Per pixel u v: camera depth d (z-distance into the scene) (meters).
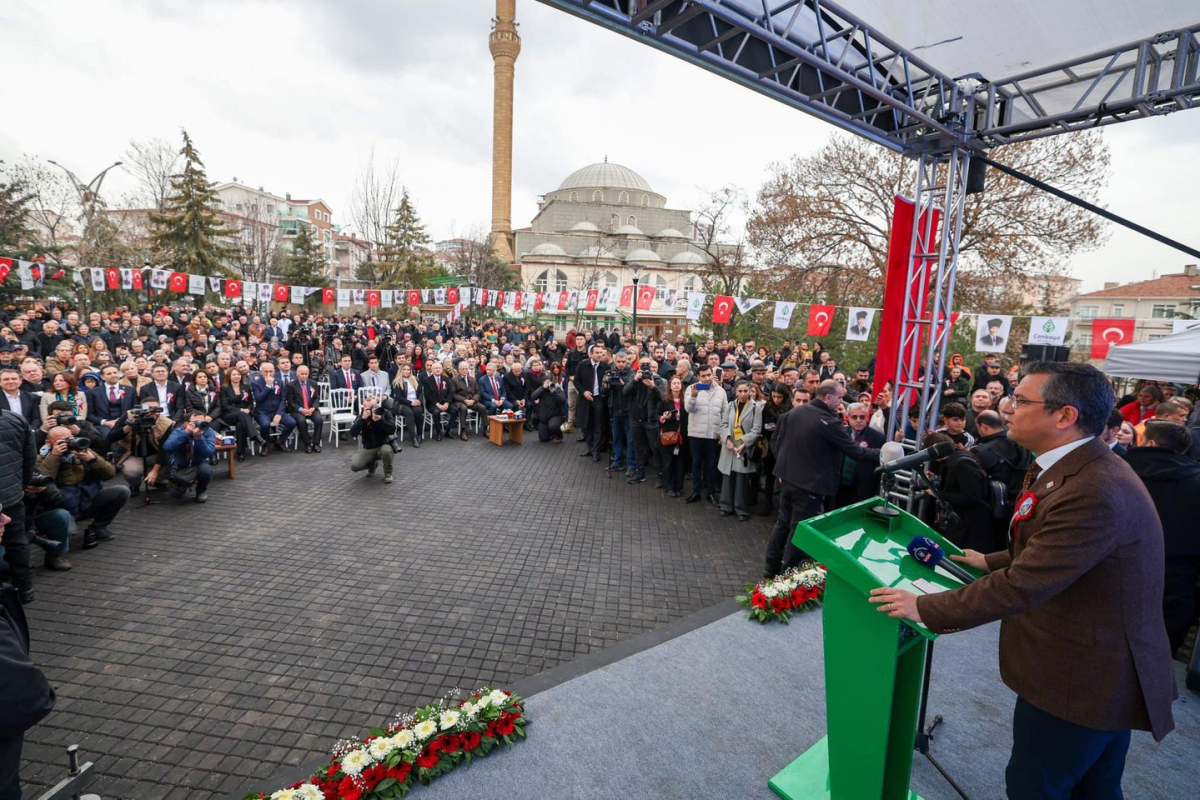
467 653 3.78
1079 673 1.64
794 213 18.39
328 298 19.44
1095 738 1.68
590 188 54.59
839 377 7.96
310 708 3.22
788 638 3.84
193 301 26.84
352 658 3.70
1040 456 1.84
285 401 9.02
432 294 16.58
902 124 5.45
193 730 3.03
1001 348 8.59
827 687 2.21
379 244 28.47
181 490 6.38
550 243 46.12
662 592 4.72
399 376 9.98
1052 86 4.96
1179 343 6.97
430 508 6.56
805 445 4.65
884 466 2.68
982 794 2.53
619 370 8.38
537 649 3.84
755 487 6.96
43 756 2.82
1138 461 3.63
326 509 6.41
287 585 4.65
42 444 5.21
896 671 2.21
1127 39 4.30
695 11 3.50
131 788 2.65
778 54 4.47
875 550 2.26
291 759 2.85
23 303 17.67
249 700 3.28
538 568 5.10
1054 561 1.56
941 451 2.58
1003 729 2.97
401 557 5.23
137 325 14.84
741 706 3.11
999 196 15.70
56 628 3.94
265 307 31.73
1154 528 1.61
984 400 5.57
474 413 11.25
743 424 6.36
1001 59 4.72
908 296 5.82
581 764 2.68
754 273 20.42
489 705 2.88
